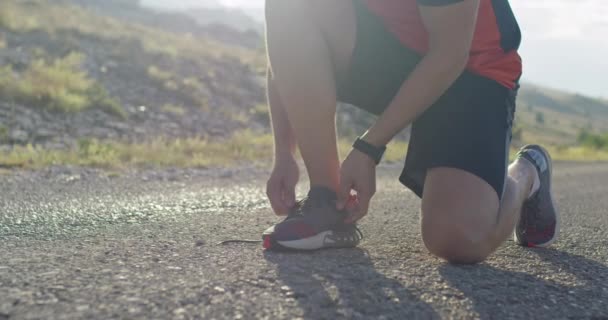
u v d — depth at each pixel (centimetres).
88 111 910
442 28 170
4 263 165
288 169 207
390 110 175
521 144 2470
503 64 194
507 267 195
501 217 191
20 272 154
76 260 172
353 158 177
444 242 182
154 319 120
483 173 182
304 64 181
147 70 1338
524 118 9625
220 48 2394
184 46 1944
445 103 188
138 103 1085
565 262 212
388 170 749
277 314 128
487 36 191
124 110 987
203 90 1370
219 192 427
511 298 156
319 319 127
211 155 730
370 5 189
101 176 504
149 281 147
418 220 305
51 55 1237
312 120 184
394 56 192
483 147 183
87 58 1302
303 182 538
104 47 1461
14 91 855
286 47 182
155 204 341
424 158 189
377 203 384
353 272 167
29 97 853
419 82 172
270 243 185
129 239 216
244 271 161
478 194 181
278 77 186
